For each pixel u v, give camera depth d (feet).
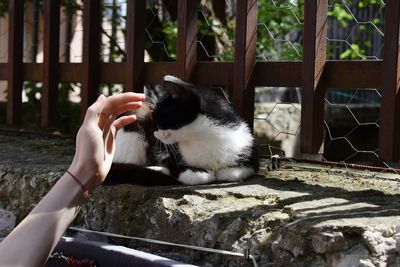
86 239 3.66
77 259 3.34
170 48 7.75
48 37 6.15
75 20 9.29
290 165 4.55
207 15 7.40
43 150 5.44
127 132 4.48
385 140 3.94
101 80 5.83
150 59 7.83
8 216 4.37
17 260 2.15
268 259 2.89
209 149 3.99
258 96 10.59
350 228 2.68
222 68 4.82
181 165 4.10
